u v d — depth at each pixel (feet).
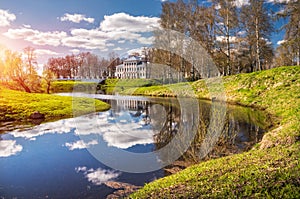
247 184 14.48
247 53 106.52
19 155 28.17
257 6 81.10
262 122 37.86
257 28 82.84
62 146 31.45
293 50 83.46
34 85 127.24
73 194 17.95
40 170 23.02
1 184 20.06
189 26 81.76
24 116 58.23
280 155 18.52
